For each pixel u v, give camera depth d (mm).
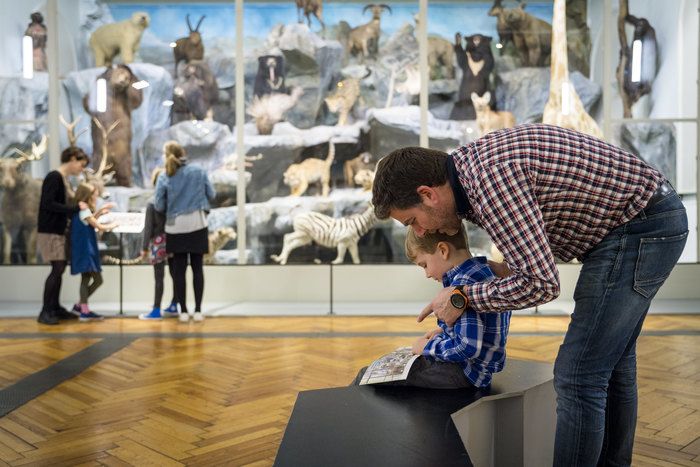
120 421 2561
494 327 1654
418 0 7637
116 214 5746
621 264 1383
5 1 7395
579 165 1329
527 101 7641
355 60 7668
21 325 5207
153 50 7656
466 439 1631
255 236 7602
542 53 7637
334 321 5461
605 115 7496
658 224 1374
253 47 7633
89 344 4305
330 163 7625
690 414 2635
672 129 7469
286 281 7086
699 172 7371
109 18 7605
